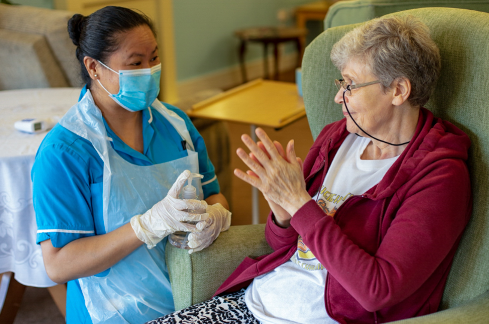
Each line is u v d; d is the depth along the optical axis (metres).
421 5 1.69
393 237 0.97
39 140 1.62
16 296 1.75
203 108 2.15
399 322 0.93
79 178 1.17
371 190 1.10
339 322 1.05
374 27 1.03
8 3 3.20
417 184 1.00
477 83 1.07
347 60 1.06
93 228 1.21
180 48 4.49
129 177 1.21
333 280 1.07
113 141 1.21
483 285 1.03
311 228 1.00
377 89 1.04
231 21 5.09
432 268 0.95
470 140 1.08
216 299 1.24
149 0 4.04
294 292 1.13
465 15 1.12
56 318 1.90
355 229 1.08
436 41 1.14
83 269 1.16
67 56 2.82
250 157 1.08
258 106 2.16
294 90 2.42
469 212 1.04
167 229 1.16
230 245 1.28
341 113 1.38
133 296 1.28
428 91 1.04
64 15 2.82
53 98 2.18
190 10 4.50
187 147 1.38
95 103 1.22
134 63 1.16
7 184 1.48
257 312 1.15
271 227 1.20
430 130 1.07
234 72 5.29
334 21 1.97
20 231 1.51
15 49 2.71
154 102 1.35
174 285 1.28
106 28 1.13
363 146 1.19
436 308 1.07
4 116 1.90
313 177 1.25
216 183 1.49
